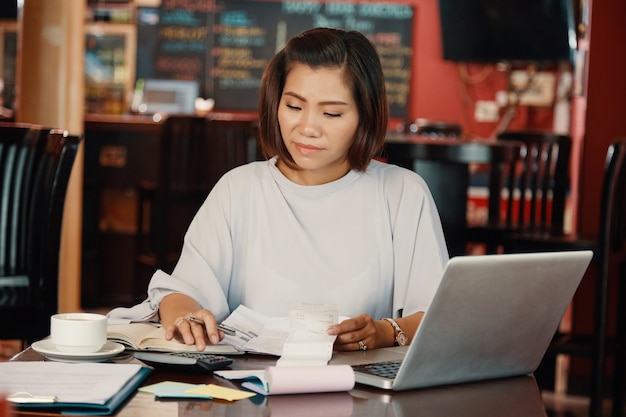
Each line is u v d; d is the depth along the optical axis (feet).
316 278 6.63
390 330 6.07
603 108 16.87
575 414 14.30
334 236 6.71
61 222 9.96
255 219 6.78
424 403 4.82
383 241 6.77
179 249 21.06
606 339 13.39
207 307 6.56
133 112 25.07
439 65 27.91
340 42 6.34
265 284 6.63
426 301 6.64
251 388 4.90
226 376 5.13
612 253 13.50
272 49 28.25
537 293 5.27
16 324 9.65
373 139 6.64
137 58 27.91
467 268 4.75
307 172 6.79
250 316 6.16
